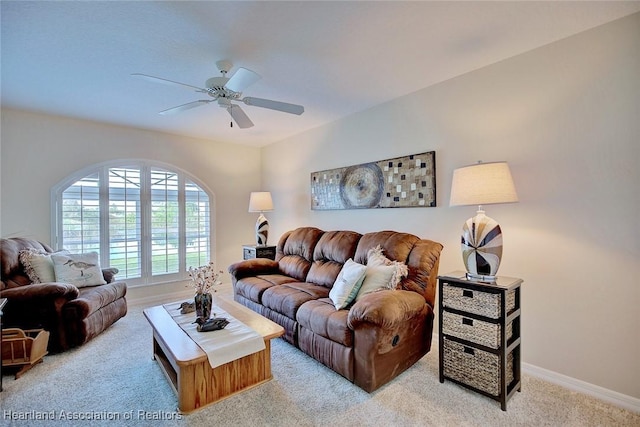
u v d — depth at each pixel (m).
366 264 2.73
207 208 4.79
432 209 2.87
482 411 1.86
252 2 1.72
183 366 1.74
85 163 3.79
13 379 2.20
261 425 1.75
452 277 2.14
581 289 2.06
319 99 3.20
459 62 2.44
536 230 2.24
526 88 2.29
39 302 2.51
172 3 1.72
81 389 2.09
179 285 4.48
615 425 1.74
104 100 3.15
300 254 3.69
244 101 2.40
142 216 4.19
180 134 4.50
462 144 2.65
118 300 3.28
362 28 1.98
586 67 2.03
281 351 2.66
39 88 2.83
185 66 2.46
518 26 1.98
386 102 3.28
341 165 3.82
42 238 3.52
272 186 5.09
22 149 3.43
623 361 1.91
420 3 1.75
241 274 3.58
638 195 1.86
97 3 1.70
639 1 1.75
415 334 2.35
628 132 1.89
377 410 1.87
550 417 1.80
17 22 1.86
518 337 2.07
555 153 2.16
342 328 2.15
